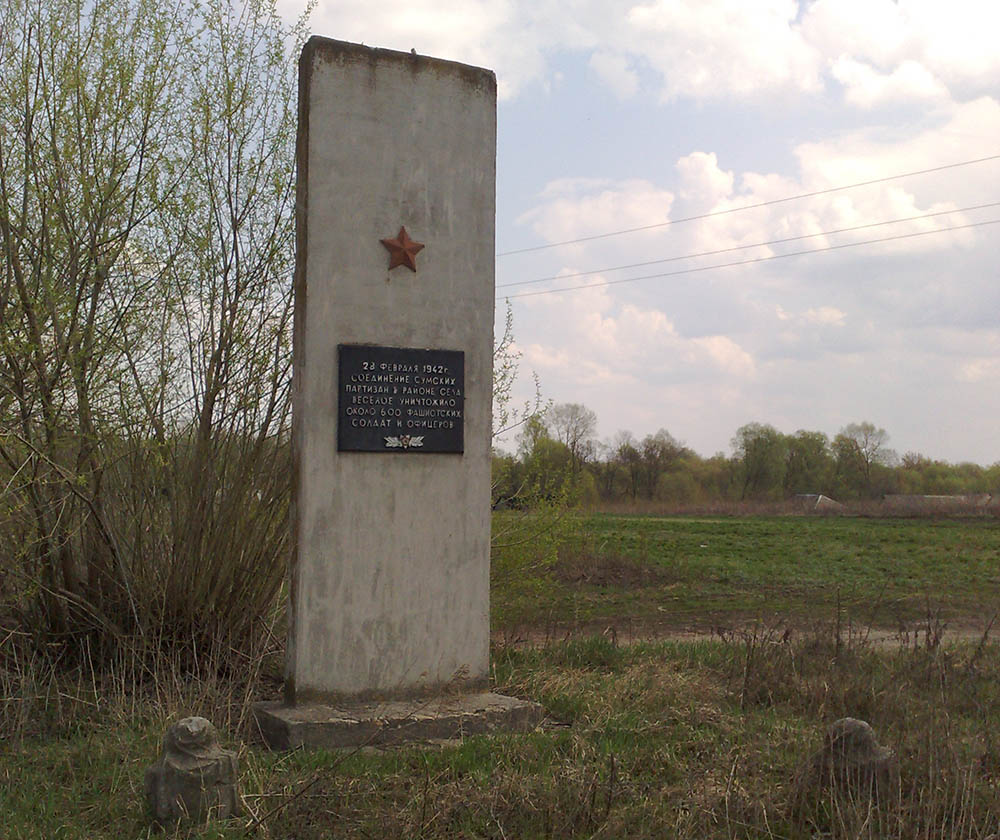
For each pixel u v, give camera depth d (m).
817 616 13.79
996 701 7.71
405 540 7.35
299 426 7.09
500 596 9.74
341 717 6.70
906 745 6.04
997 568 21.58
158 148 7.93
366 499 7.24
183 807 4.90
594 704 7.52
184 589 8.16
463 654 7.53
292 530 7.09
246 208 8.36
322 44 7.29
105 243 7.70
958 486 84.06
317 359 7.14
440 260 7.59
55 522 7.77
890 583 18.78
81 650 7.96
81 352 7.40
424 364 7.46
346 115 7.35
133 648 7.67
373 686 7.18
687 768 5.87
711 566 20.86
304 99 7.29
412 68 7.60
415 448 7.39
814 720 7.19
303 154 7.25
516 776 5.58
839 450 83.94
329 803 5.19
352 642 7.14
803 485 81.75
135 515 8.04
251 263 8.40
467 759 6.03
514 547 9.59
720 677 8.78
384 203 7.44
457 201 7.70
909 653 8.95
